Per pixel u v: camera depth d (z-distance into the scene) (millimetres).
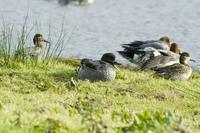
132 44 20328
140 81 16375
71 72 16859
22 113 10594
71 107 12688
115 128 9664
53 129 9219
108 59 17375
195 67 20828
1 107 11242
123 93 14969
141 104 14039
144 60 19500
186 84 16594
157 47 20031
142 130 9531
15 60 17266
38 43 19328
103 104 13500
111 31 28188
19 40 17672
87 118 9992
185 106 14234
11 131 8891
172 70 17141
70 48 23422
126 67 19641
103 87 15414
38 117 9906
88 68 16219
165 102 14453
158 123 9375
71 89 15055
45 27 27781
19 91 14531
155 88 15461
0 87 14695
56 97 13883
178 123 9484
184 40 26609
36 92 14570
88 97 14062
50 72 16703
